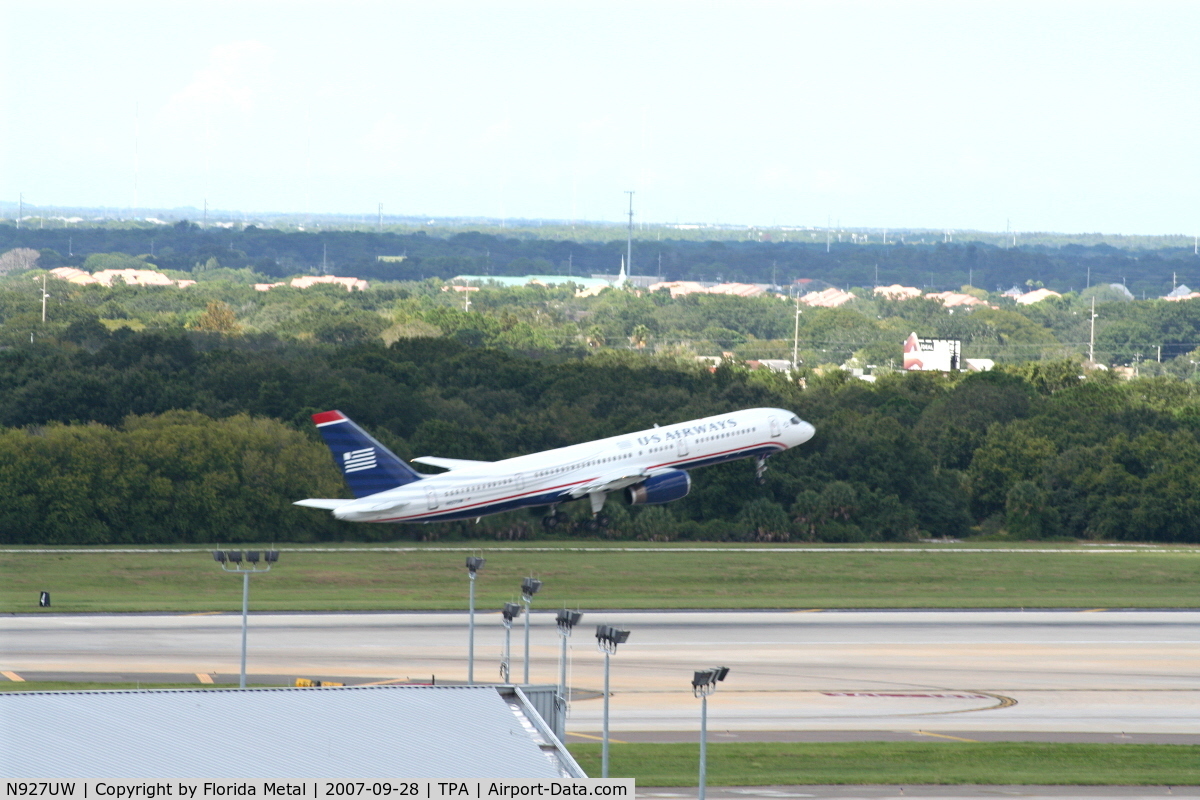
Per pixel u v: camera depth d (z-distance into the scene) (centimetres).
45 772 11094
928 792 17175
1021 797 17088
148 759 11419
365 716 12588
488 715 12731
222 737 11981
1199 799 17238
